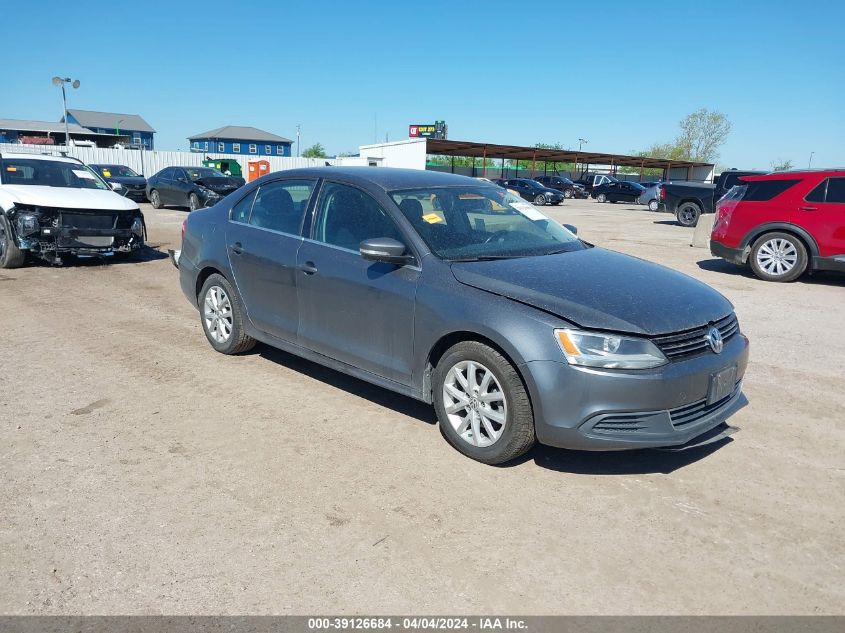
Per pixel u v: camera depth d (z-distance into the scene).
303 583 2.79
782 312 7.93
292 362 5.62
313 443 4.09
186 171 21.88
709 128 76.06
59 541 3.04
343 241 4.52
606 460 3.95
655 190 28.27
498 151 49.62
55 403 4.63
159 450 3.95
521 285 3.75
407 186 4.59
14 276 9.23
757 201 9.98
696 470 3.86
